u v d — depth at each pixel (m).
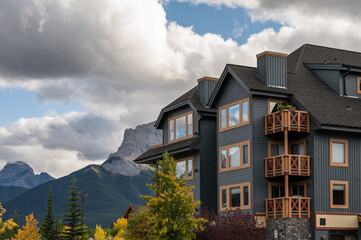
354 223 38.66
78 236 61.78
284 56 41.75
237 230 35.31
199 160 46.25
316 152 37.97
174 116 51.06
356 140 39.84
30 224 70.81
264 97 40.31
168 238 35.16
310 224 37.47
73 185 61.44
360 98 43.38
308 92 41.56
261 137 39.75
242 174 40.44
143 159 52.22
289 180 39.97
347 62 45.22
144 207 40.62
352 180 39.19
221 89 43.69
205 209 43.62
